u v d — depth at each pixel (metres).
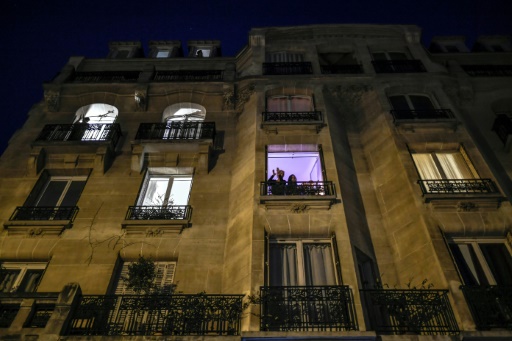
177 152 15.67
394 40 21.95
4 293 9.89
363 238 12.29
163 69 21.55
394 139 14.85
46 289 11.40
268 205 12.41
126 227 12.91
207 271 11.77
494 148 15.81
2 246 12.56
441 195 12.43
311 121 15.52
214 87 18.81
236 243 12.02
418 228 11.96
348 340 8.80
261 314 9.67
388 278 11.49
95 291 11.33
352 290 10.16
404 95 17.91
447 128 15.34
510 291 10.05
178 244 12.54
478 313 9.69
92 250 12.40
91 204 13.91
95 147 15.58
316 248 11.73
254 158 14.34
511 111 18.12
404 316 9.75
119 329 10.25
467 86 18.30
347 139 16.27
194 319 9.70
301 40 22.02
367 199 13.74
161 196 14.79
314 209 12.34
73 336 8.98
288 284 10.91
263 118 16.25
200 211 13.59
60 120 18.02
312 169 14.62
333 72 19.41
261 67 19.88
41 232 12.91
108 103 18.64
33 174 15.14
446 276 10.45
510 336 8.87
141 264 11.22
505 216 12.08
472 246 11.83
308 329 9.73
